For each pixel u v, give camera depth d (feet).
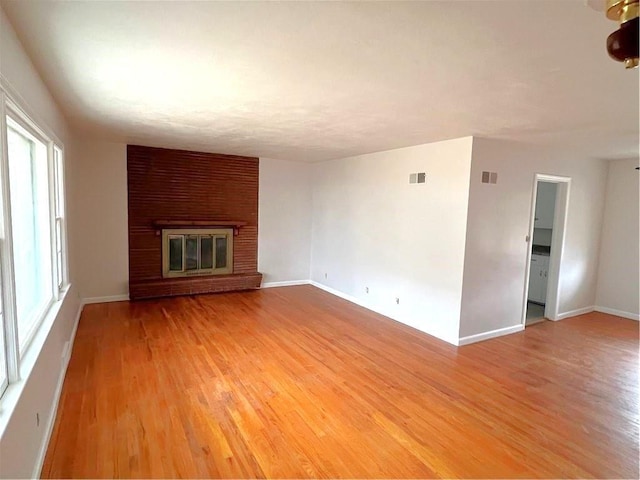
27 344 7.22
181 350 12.55
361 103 9.45
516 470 7.23
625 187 17.95
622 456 7.73
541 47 5.96
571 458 7.62
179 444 7.66
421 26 5.40
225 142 16.34
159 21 5.46
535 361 12.51
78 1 4.93
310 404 9.41
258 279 21.35
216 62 7.00
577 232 17.65
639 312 17.63
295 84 8.16
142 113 11.20
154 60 6.95
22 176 7.81
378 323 16.15
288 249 23.07
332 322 16.15
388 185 17.08
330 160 21.38
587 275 18.54
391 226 16.94
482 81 7.61
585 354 13.23
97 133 14.96
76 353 12.03
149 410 8.86
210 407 9.11
